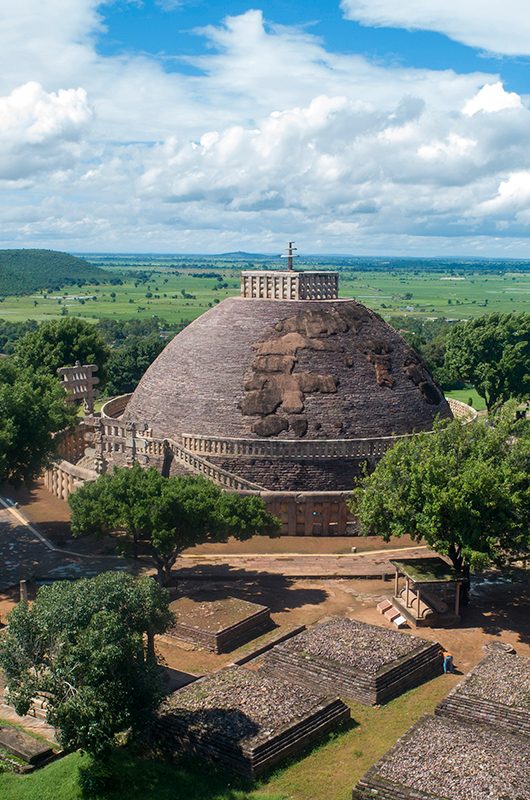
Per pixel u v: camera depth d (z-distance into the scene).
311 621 42.84
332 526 57.41
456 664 38.28
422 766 28.34
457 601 42.75
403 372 64.38
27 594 44.28
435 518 41.84
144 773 29.61
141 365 129.25
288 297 65.69
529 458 43.53
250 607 42.19
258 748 29.38
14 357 97.38
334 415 59.78
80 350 98.62
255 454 58.47
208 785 29.05
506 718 32.03
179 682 35.75
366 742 31.62
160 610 31.50
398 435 60.88
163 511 44.22
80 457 76.44
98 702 27.14
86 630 28.39
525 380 92.31
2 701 34.41
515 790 26.92
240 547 55.00
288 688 33.66
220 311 66.81
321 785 28.94
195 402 61.97
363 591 47.28
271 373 61.00
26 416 53.62
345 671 35.34
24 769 29.80
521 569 50.75
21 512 63.47
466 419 71.25
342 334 63.50
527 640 40.75
